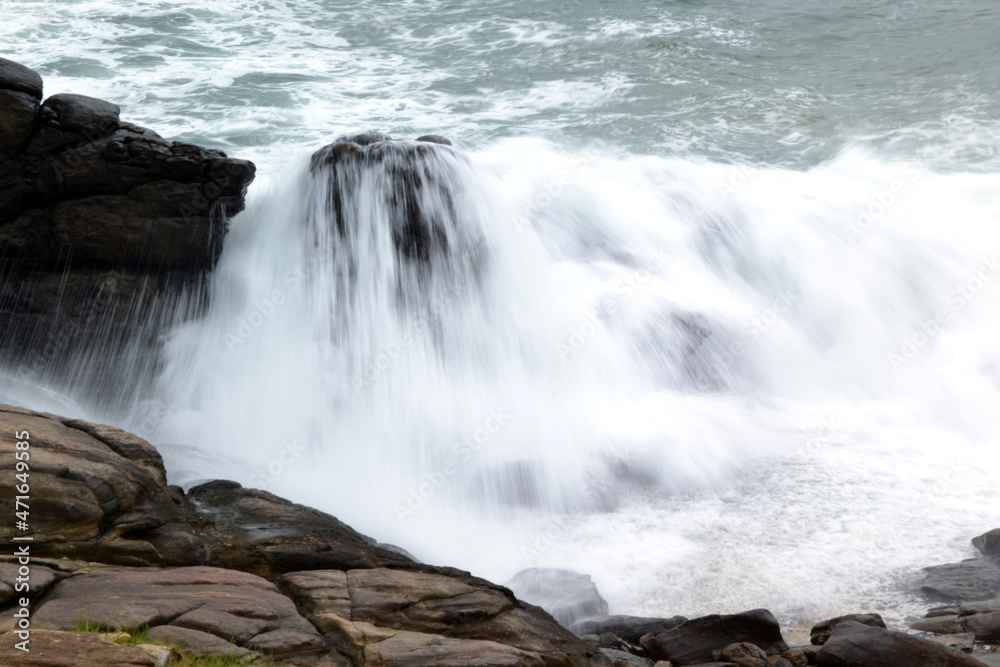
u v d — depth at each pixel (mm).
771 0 35281
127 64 25734
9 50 25844
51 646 5215
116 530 7113
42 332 12719
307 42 30047
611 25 31906
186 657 5496
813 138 22844
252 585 6574
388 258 13883
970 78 26469
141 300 13125
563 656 6453
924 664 6664
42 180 12445
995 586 8711
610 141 22234
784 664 7105
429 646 6066
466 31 31797
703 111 24594
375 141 14578
